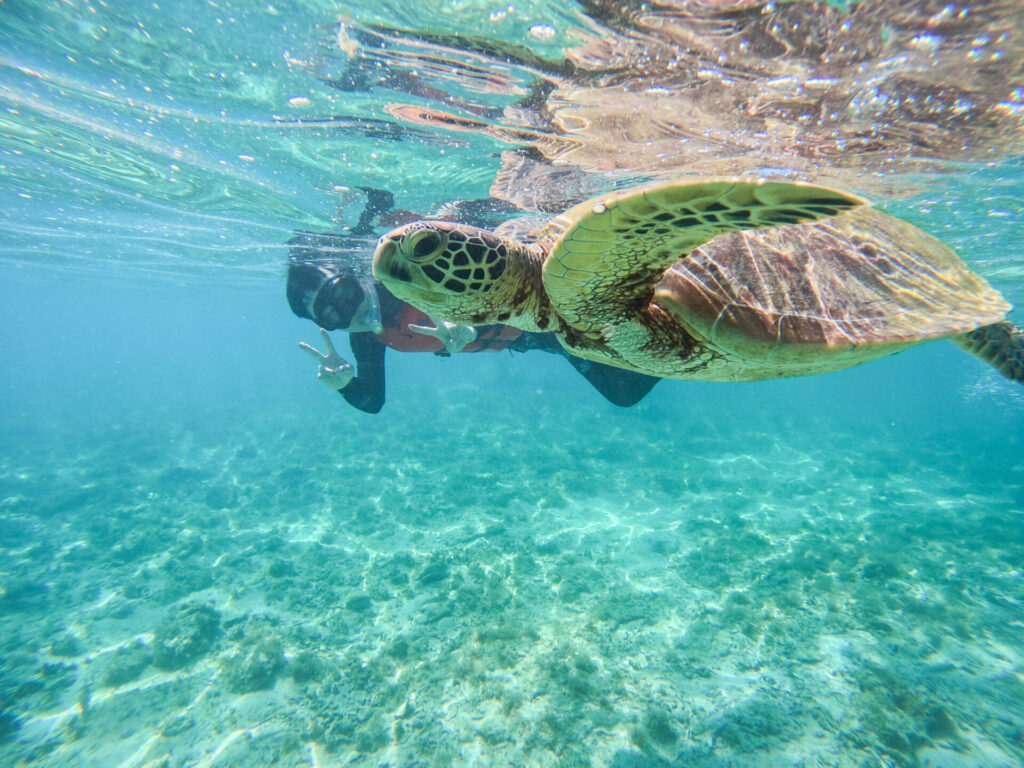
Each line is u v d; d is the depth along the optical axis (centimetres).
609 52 73
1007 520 174
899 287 63
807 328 55
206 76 88
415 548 157
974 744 80
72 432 409
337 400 510
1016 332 81
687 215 35
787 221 34
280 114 100
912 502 203
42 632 123
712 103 86
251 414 464
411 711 90
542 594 125
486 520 177
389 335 112
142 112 103
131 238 245
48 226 228
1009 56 67
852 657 100
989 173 111
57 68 88
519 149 111
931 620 111
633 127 97
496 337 116
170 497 230
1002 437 398
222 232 215
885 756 78
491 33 72
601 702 89
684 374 70
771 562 140
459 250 49
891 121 89
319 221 178
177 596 137
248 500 219
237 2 69
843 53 70
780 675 95
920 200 133
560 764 78
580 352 66
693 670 97
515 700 89
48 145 127
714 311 54
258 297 553
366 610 122
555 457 261
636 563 142
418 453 279
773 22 65
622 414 408
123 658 109
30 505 228
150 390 752
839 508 194
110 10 73
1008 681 92
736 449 304
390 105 94
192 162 129
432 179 134
